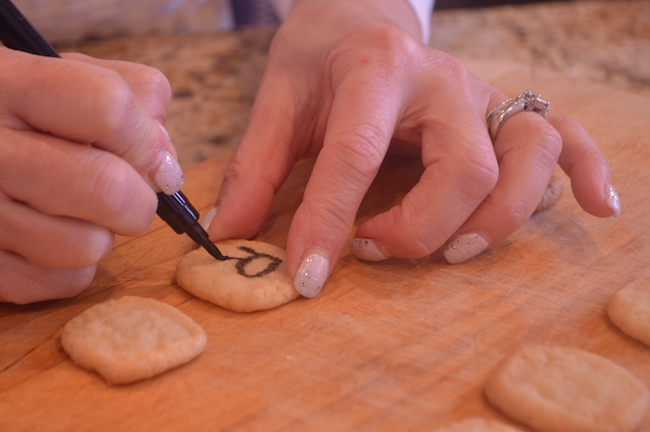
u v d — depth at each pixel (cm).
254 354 35
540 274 39
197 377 34
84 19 68
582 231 41
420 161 47
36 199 34
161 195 37
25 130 34
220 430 32
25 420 33
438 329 36
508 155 39
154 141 35
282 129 43
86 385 34
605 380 33
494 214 38
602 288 38
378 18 45
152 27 73
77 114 33
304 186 45
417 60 41
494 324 36
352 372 34
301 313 37
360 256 39
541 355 34
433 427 32
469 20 80
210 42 70
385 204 44
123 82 34
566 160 41
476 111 40
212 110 56
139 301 37
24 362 35
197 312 37
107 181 34
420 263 40
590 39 73
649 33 75
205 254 39
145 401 33
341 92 39
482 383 34
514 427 32
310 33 45
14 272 36
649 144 47
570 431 32
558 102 52
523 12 83
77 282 37
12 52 34
